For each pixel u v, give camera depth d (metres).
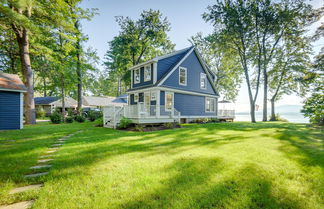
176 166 2.91
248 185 2.24
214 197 1.95
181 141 5.19
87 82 21.72
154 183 2.28
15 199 1.93
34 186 2.29
